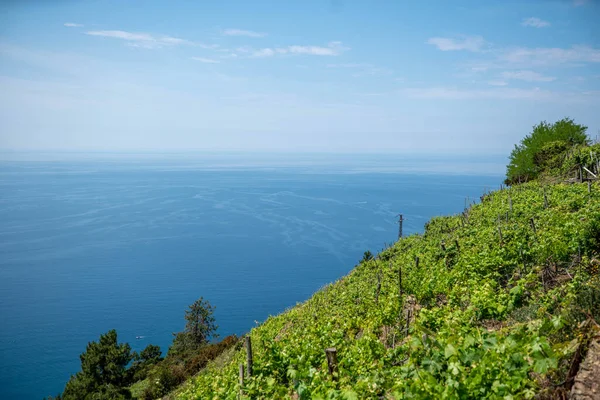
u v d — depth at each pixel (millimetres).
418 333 11062
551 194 26938
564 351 7031
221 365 29469
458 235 27000
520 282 12250
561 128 41188
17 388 131750
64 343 172500
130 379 48250
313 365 14242
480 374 6480
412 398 6883
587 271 12719
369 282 26922
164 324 198500
